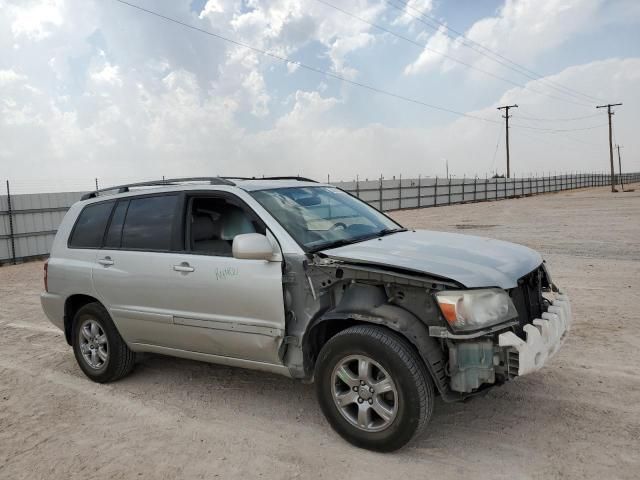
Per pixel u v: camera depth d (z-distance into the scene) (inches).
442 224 858.1
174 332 174.4
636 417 150.4
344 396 141.3
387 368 131.3
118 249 191.5
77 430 162.2
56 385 203.3
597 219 822.5
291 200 174.4
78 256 203.5
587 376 181.8
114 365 196.2
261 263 153.8
